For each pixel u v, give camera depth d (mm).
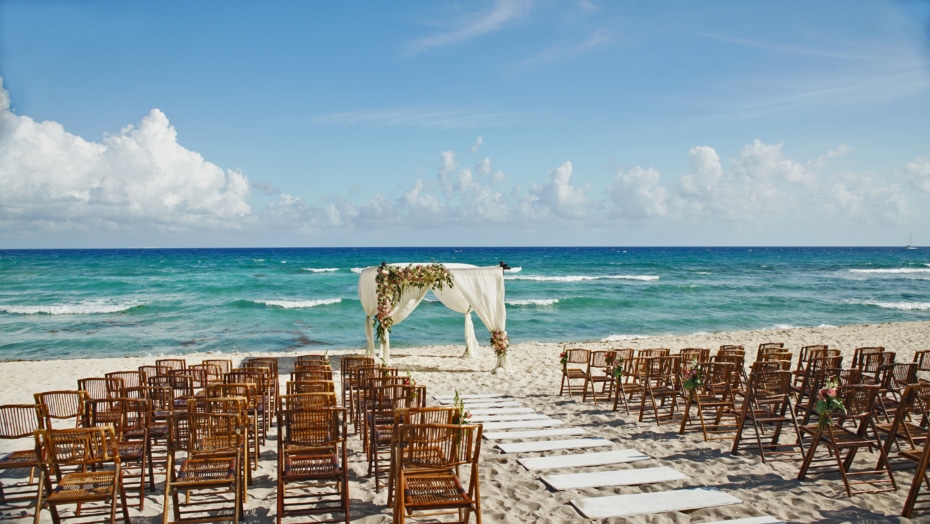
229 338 20609
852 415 5984
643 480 5918
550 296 33969
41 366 14570
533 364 14500
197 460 4895
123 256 102562
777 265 72188
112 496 4484
